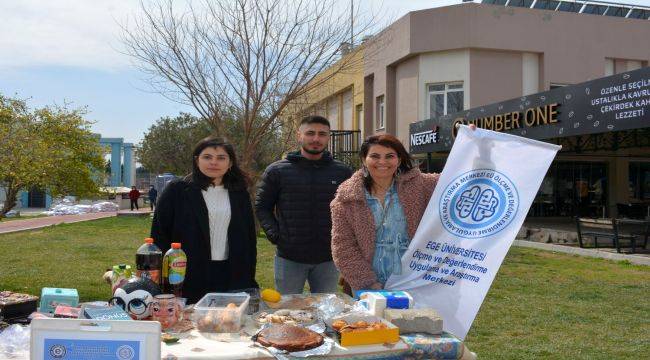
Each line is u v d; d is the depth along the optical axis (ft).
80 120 60.44
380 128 70.33
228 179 12.92
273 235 14.99
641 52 64.75
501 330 20.24
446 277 11.46
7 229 61.77
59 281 29.30
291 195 14.94
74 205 113.60
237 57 42.98
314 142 14.84
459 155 12.09
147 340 7.68
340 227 12.14
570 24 61.82
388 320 9.76
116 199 136.26
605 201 72.23
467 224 11.59
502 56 60.59
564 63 61.52
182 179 12.91
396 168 12.19
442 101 61.57
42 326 7.63
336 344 8.89
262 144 52.80
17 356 8.26
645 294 26.61
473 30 58.80
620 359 17.06
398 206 12.13
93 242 48.60
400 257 11.99
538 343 18.63
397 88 66.18
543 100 42.29
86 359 7.62
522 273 32.40
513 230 11.06
